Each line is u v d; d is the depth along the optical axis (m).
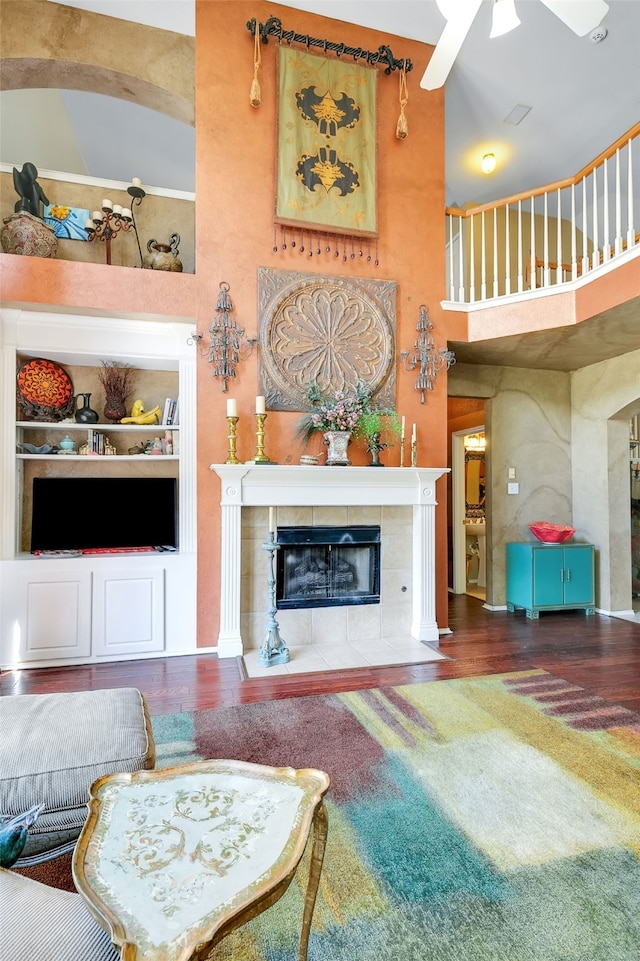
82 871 0.93
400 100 4.13
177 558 3.61
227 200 3.72
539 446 5.33
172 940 0.79
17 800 1.34
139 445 4.02
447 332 4.24
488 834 1.70
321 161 3.91
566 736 2.40
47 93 5.23
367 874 1.52
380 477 3.88
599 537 5.06
